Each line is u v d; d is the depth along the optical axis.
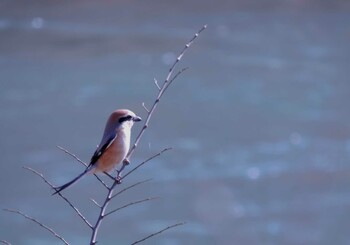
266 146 22.30
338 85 28.34
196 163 20.64
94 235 5.07
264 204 18.02
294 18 38.00
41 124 24.05
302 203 18.16
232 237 16.39
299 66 30.92
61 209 17.97
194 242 16.14
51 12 37.66
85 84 28.36
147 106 25.73
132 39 33.94
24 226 17.25
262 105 25.97
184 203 17.89
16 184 19.31
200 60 31.42
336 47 33.94
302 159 21.14
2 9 37.78
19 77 29.31
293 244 16.30
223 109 25.42
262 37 35.12
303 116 24.91
